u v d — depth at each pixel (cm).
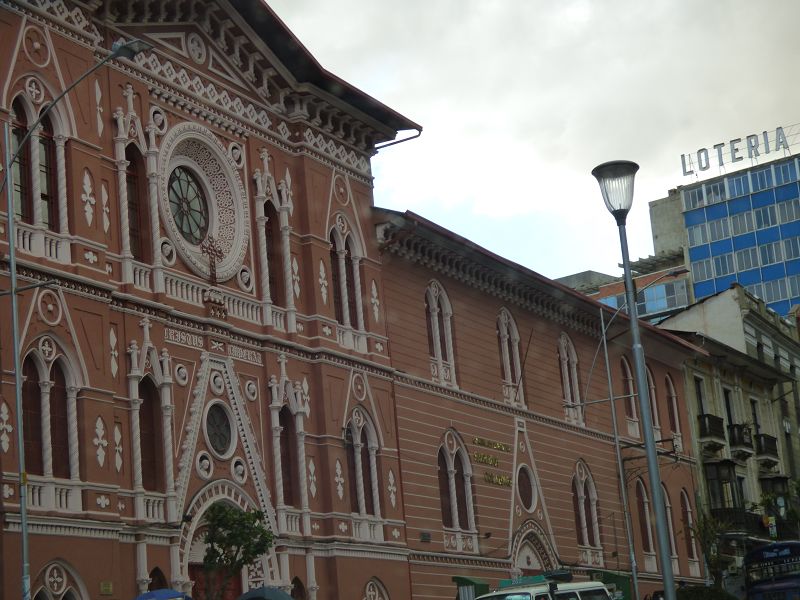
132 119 3303
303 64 3872
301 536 3606
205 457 3328
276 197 3816
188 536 3206
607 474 5594
